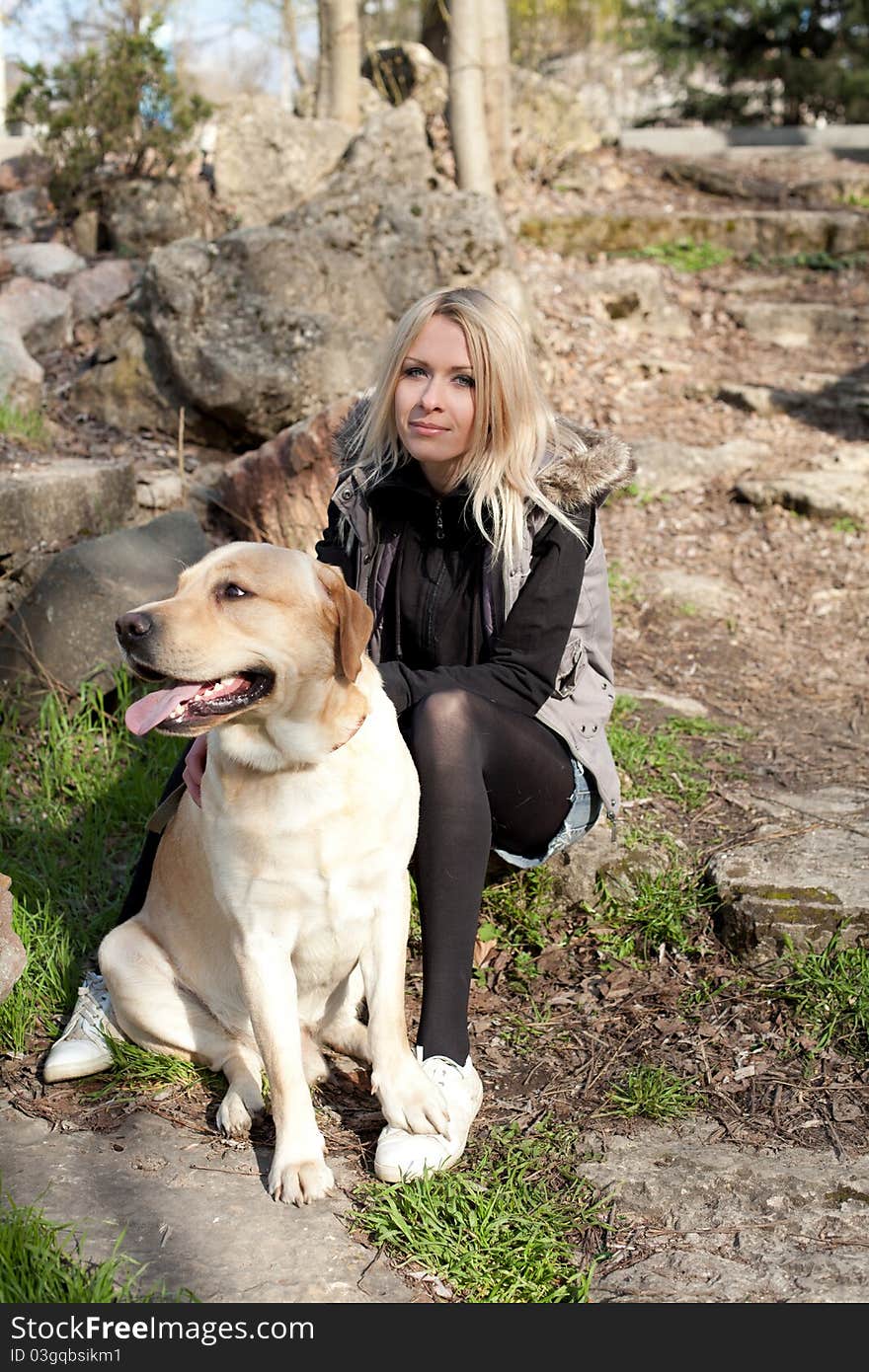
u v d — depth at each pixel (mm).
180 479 5168
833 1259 2135
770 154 10664
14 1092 2637
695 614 5242
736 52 12672
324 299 5984
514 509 2711
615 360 7500
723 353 7895
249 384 5527
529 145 9719
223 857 2348
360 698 2387
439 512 2828
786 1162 2406
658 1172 2381
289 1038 2340
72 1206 2215
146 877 2930
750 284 8547
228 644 2207
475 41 7766
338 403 4734
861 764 4121
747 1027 2910
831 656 5012
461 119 7867
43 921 3160
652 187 10000
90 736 3949
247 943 2357
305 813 2307
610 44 14102
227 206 7340
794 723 4465
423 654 2926
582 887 3375
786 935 3129
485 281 6480
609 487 2764
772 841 3539
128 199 7051
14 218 7098
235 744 2301
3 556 4336
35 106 7043
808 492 6020
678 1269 2121
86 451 5395
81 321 6395
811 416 7012
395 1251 2145
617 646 4996
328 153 7523
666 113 14141
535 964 3182
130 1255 2088
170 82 7117
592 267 8555
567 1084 2705
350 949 2467
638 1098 2613
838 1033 2859
